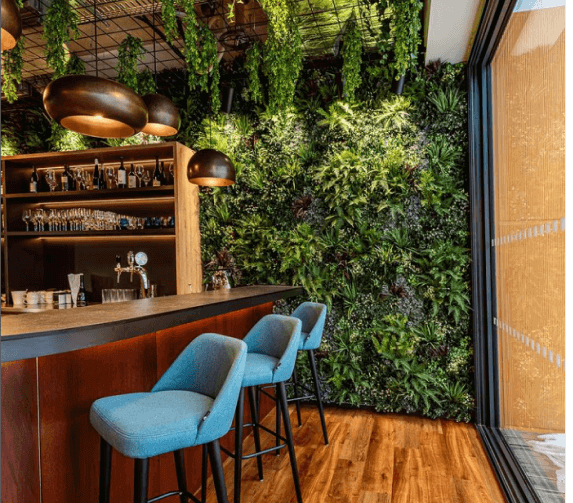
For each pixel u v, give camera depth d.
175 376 1.85
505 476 2.62
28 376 1.57
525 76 2.60
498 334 3.53
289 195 4.41
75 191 4.62
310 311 3.43
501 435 3.31
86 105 2.09
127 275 4.91
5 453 1.48
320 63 4.35
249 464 2.93
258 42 3.89
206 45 3.54
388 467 2.90
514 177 2.88
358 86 4.09
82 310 2.09
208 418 1.46
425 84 4.01
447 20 3.13
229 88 4.42
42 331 1.40
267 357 2.54
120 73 3.76
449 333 3.91
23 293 4.57
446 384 3.88
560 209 2.11
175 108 3.00
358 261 4.15
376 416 3.95
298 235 4.31
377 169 4.09
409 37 3.13
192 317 2.19
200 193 4.70
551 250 2.22
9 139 5.30
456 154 3.89
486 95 3.69
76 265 5.09
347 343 4.15
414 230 4.03
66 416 1.72
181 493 1.77
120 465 1.98
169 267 4.80
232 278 4.57
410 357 3.96
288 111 4.41
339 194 4.16
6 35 1.77
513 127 2.88
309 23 3.85
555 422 2.30
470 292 3.83
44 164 5.03
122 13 3.69
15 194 4.79
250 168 4.53
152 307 2.22
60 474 1.68
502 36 3.09
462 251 3.82
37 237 5.11
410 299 4.03
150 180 4.83
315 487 2.63
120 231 4.44
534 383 2.58
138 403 1.60
